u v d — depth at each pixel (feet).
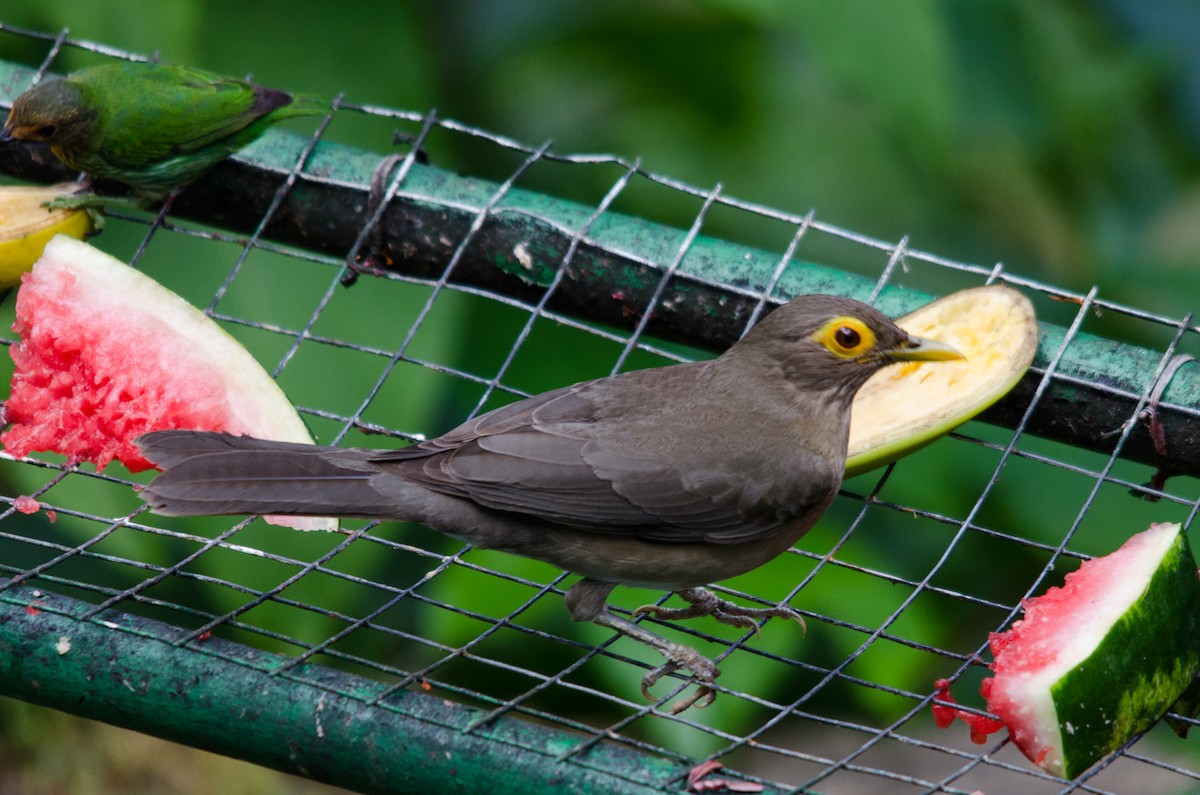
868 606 40.24
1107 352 33.22
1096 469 41.65
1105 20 49.29
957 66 47.42
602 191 46.42
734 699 38.50
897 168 46.29
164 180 36.94
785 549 31.01
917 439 31.83
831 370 30.27
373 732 26.58
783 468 29.73
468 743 26.30
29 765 45.96
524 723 26.89
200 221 38.40
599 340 42.96
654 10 46.06
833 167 46.32
